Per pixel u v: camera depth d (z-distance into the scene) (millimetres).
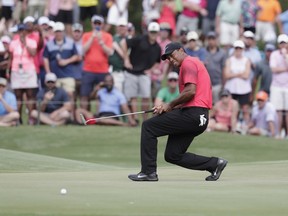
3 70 49625
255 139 48281
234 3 56656
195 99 25625
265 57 50969
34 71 48500
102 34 49125
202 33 59125
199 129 25750
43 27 52062
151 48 49156
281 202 20844
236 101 48969
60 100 48844
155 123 25781
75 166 33375
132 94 49250
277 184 25094
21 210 18938
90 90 49312
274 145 47469
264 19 61594
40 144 46531
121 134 48312
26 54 48281
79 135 47906
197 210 19312
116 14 58156
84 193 22281
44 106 48656
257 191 23156
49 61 49375
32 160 34000
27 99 48875
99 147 46375
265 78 50562
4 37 50438
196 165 26219
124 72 49500
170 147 26109
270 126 48906
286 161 34719
